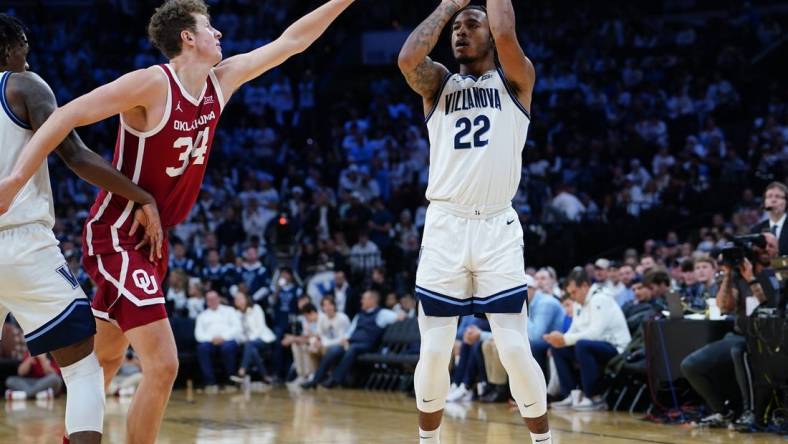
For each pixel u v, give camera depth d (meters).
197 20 3.66
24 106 3.54
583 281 8.28
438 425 4.18
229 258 12.70
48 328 3.50
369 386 11.10
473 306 4.10
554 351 8.36
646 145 15.80
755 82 17.73
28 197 3.54
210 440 6.25
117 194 3.64
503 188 4.06
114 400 9.62
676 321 7.26
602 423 7.05
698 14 20.69
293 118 18.84
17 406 9.19
